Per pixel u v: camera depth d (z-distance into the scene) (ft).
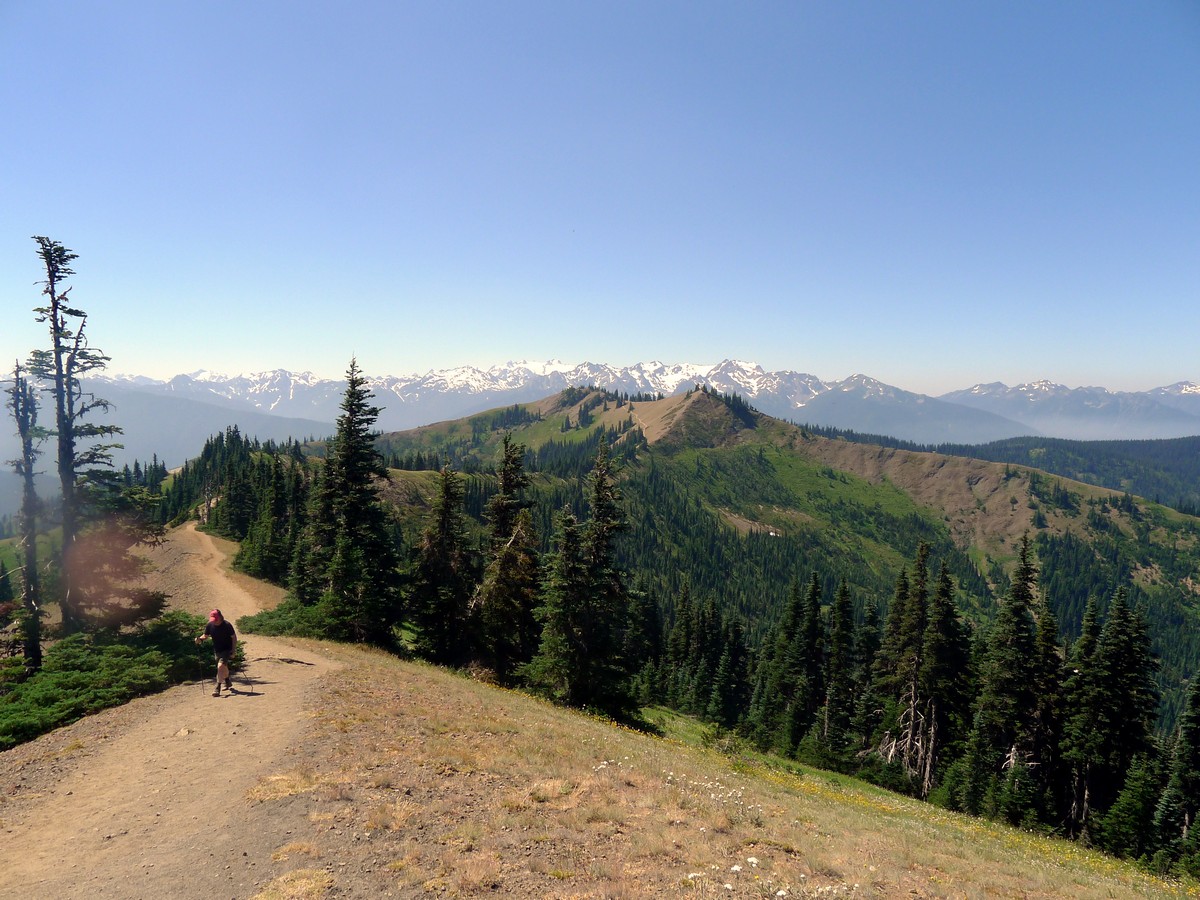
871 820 56.03
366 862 29.96
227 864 29.84
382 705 62.18
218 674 62.18
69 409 90.17
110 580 91.25
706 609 325.01
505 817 35.76
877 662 182.60
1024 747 145.69
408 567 136.15
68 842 32.63
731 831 38.24
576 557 116.16
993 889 36.65
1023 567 146.00
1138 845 117.19
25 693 59.41
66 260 89.10
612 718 113.60
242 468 340.59
